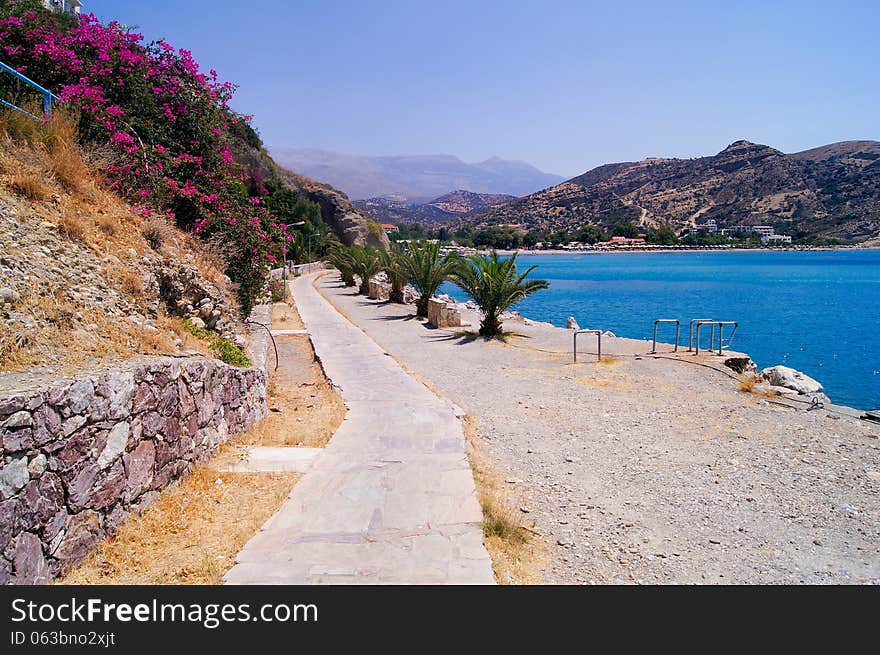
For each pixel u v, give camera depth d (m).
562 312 36.50
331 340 16.95
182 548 4.49
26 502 3.46
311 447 7.21
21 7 12.30
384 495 5.64
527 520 5.95
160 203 10.80
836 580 4.95
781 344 23.81
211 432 6.46
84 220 7.61
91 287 6.26
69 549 3.86
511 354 15.99
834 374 18.27
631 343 17.58
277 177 71.50
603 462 7.84
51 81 11.66
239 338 11.19
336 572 4.18
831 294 46.94
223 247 12.83
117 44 12.66
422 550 4.55
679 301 42.75
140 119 12.30
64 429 3.83
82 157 8.96
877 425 9.60
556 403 10.91
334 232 88.00
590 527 5.89
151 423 5.02
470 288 19.53
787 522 6.10
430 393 10.39
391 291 31.11
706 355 15.25
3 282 5.00
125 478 4.59
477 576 4.19
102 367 4.68
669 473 7.46
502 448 8.38
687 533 5.82
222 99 14.37
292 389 11.09
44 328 4.92
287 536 4.72
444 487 5.88
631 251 171.25
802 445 8.56
